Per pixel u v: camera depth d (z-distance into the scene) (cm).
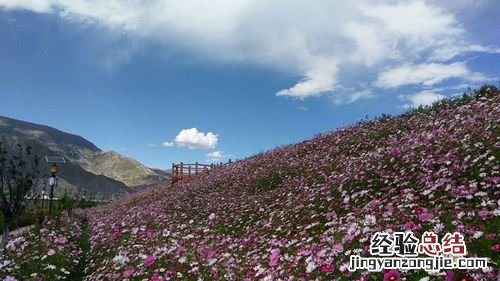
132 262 1041
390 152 1508
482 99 1820
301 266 765
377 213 918
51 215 2714
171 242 1244
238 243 1212
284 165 2342
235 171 2909
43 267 1185
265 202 1730
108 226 2016
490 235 642
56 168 3027
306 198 1465
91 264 1316
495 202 838
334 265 712
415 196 1059
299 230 1166
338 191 1391
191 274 894
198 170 4488
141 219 2158
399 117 2392
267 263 882
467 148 1202
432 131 1549
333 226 1031
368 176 1391
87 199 5775
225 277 838
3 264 1127
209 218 1703
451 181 1043
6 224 1523
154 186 5344
